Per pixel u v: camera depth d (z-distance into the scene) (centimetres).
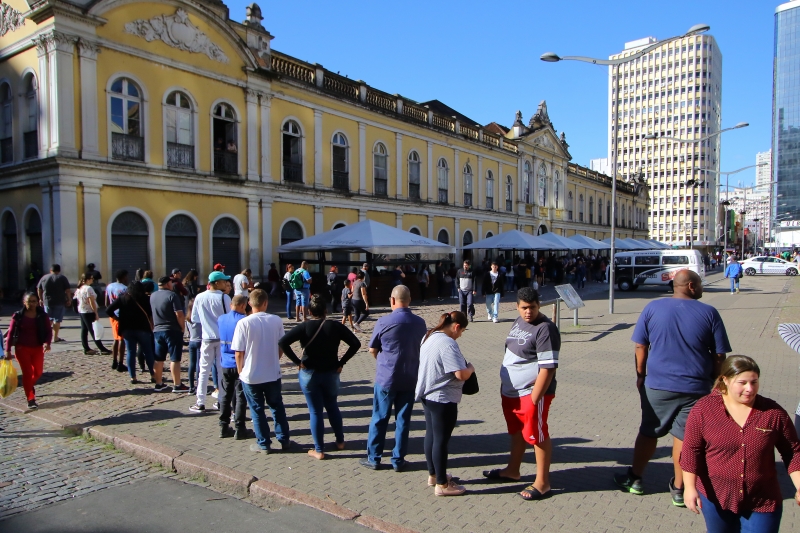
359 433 652
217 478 526
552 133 4669
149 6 1792
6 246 1819
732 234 10362
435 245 2100
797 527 423
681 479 454
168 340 833
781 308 1942
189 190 1919
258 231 2184
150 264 1809
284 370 991
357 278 1489
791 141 11294
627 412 723
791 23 11275
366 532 425
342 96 2581
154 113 1819
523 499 471
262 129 2195
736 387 308
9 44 1712
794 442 306
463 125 3559
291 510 462
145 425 681
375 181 2850
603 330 1458
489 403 774
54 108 1586
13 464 577
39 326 753
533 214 4428
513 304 2205
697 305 448
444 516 443
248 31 2148
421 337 536
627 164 10731
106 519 456
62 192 1583
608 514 444
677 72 10175
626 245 4253
